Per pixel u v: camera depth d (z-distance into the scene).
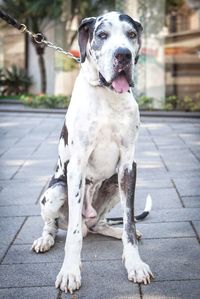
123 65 2.96
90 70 3.19
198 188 5.16
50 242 3.59
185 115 11.62
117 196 3.66
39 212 4.49
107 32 3.08
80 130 3.19
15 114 12.16
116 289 2.96
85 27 3.24
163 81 13.92
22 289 3.00
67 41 16.50
